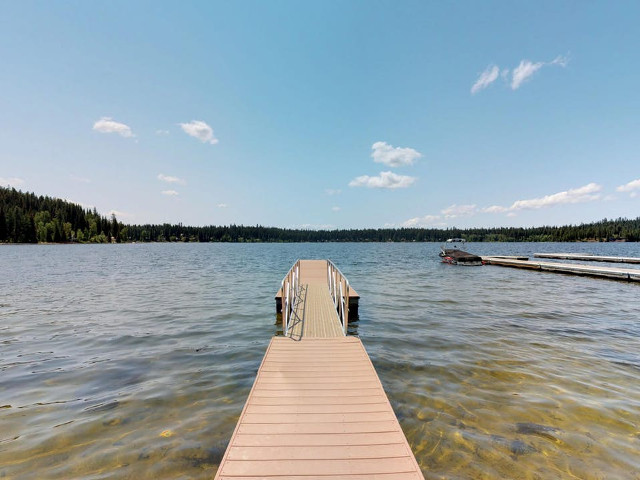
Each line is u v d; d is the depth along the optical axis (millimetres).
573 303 13898
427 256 55375
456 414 5008
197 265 35625
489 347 8164
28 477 3631
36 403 5297
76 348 8070
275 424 4078
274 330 9789
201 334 9344
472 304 13711
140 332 9508
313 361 6055
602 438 4387
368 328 9992
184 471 3754
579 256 36094
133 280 22156
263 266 34625
